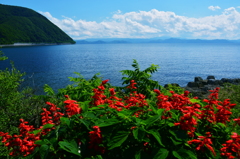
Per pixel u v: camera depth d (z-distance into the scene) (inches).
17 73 303.6
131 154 84.6
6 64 3097.9
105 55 5944.9
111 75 2167.8
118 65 3255.4
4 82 269.9
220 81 746.2
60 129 93.0
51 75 2167.8
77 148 84.7
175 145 83.3
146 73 212.1
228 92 260.2
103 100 118.1
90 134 93.8
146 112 112.7
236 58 4940.9
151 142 89.5
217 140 92.2
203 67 3029.0
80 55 5728.3
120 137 80.0
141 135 77.7
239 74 2315.5
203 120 99.3
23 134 108.2
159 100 111.7
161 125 90.5
